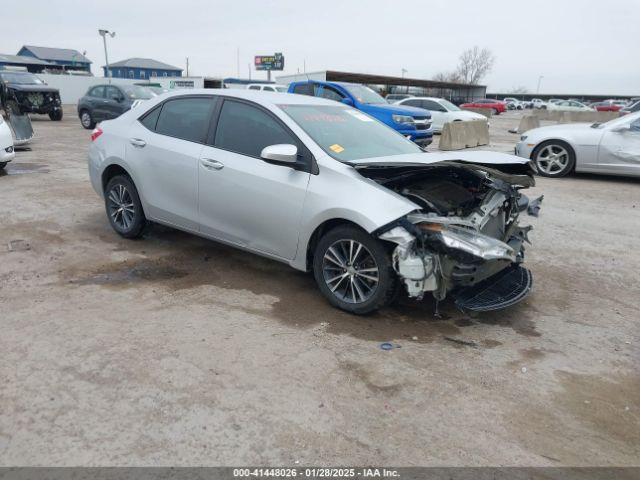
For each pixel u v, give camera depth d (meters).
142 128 5.37
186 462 2.47
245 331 3.76
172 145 5.00
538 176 10.74
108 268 4.91
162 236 5.93
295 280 4.77
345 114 5.02
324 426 2.76
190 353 3.42
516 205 4.48
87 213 6.79
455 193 4.33
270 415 2.83
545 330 4.02
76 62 81.25
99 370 3.18
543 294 4.74
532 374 3.37
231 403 2.92
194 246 5.64
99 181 5.78
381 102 14.09
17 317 3.83
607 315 4.34
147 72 83.50
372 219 3.68
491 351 3.64
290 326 3.87
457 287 4.04
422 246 3.71
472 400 3.06
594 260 5.69
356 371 3.30
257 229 4.46
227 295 4.39
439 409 2.96
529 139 10.75
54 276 4.66
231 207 4.56
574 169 10.38
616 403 3.10
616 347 3.79
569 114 31.97
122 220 5.74
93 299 4.20
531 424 2.87
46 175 9.30
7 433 2.61
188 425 2.72
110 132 5.66
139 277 4.73
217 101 4.85
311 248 4.26
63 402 2.86
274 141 4.38
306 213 4.07
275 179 4.24
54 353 3.35
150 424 2.72
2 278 4.55
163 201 5.14
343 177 3.94
